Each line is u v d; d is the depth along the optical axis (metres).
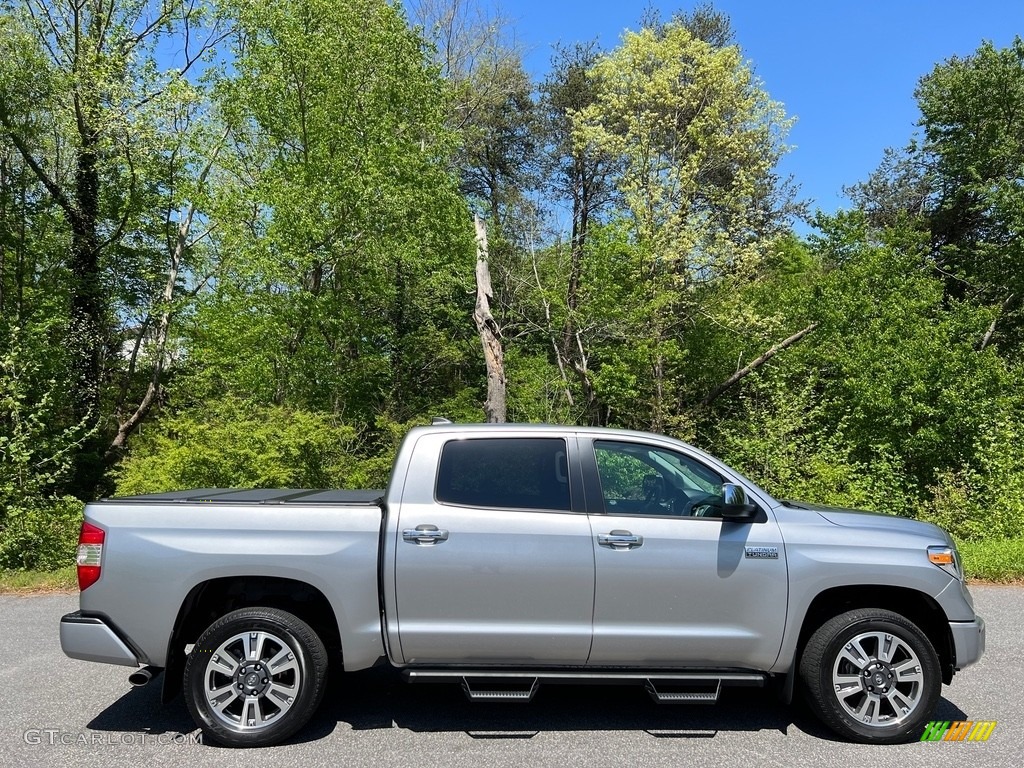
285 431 11.73
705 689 4.96
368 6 17.25
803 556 4.38
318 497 5.09
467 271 18.62
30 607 7.82
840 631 4.34
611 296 17.00
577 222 26.20
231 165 17.12
